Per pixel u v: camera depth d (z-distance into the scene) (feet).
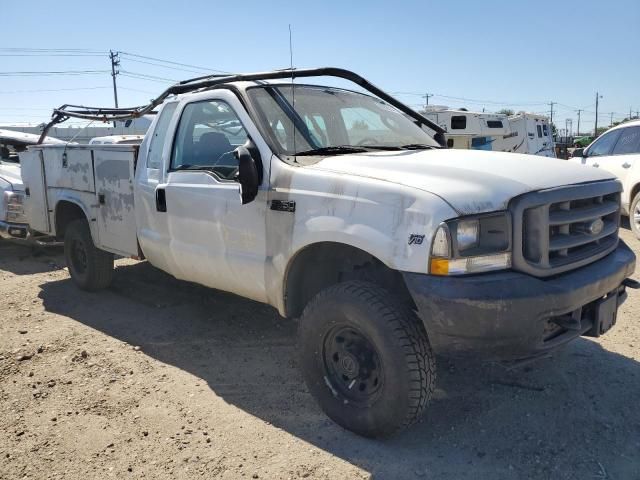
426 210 9.71
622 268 11.50
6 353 15.33
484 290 9.43
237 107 13.33
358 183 10.69
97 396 12.91
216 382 13.60
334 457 10.51
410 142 14.80
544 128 72.02
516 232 9.85
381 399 10.46
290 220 11.71
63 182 19.92
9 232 25.29
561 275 10.48
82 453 10.78
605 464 10.15
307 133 13.23
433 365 10.34
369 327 10.37
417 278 9.74
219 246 13.57
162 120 16.06
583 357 14.43
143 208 16.06
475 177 10.34
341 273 12.60
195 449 10.85
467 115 60.44
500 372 13.71
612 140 32.58
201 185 13.93
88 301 19.70
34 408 12.46
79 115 21.33
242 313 18.20
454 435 11.16
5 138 28.66
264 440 11.11
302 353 11.74
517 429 11.30
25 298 20.29
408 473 10.00
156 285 21.29
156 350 15.49
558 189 10.46
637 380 13.19
